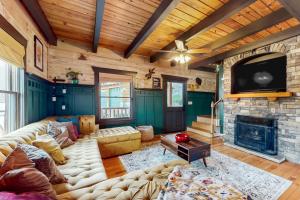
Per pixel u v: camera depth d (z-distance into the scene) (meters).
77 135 3.25
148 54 5.06
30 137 1.92
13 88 2.29
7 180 0.96
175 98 6.11
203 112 6.85
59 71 3.88
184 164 1.99
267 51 3.48
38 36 3.06
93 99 4.34
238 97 4.02
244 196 1.29
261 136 3.53
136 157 3.39
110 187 1.48
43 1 2.48
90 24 3.22
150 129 4.64
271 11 2.56
